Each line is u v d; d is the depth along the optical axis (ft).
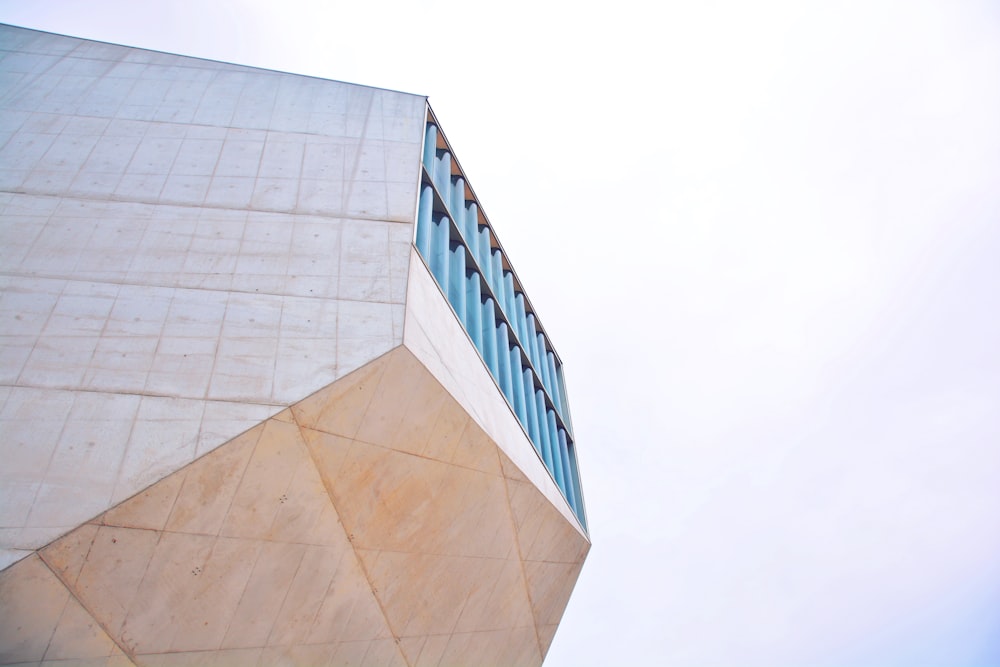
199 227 28.40
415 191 33.73
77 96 35.32
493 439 31.86
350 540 26.25
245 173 32.17
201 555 21.54
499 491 34.35
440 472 29.35
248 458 21.72
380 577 28.66
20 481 19.24
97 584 19.63
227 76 40.55
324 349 24.06
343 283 26.94
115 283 25.16
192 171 31.55
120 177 30.27
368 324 25.26
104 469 19.88
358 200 31.99
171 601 21.27
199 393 22.04
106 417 20.93
